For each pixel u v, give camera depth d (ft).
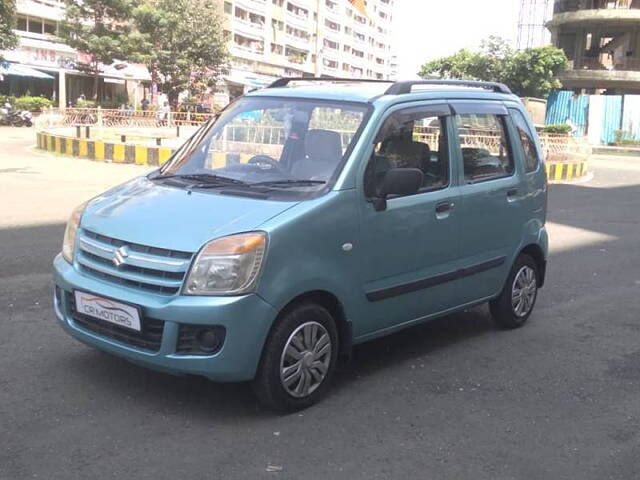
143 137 78.95
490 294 17.70
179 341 11.71
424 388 14.48
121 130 89.51
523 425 12.85
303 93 15.61
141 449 11.24
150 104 155.02
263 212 12.41
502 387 14.71
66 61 148.97
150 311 11.68
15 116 109.09
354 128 14.15
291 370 12.63
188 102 151.23
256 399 13.35
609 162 91.61
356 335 13.96
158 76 146.61
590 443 12.20
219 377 11.80
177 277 11.73
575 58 170.81
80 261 13.03
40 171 49.73
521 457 11.57
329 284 12.93
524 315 19.21
